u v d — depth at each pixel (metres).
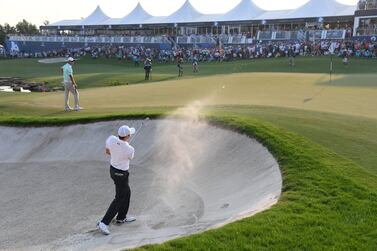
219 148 15.17
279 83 30.83
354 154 12.80
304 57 60.00
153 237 9.12
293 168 11.59
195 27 84.06
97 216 11.80
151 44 82.12
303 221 8.53
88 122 19.05
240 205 10.77
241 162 13.79
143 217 11.40
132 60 77.69
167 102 23.31
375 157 12.55
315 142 13.77
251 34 74.44
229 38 73.00
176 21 84.56
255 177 12.45
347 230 8.22
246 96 24.81
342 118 17.25
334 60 55.25
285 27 73.31
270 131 14.65
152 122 18.12
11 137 19.25
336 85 29.23
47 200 13.29
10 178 15.73
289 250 7.61
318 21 67.19
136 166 16.19
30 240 10.46
